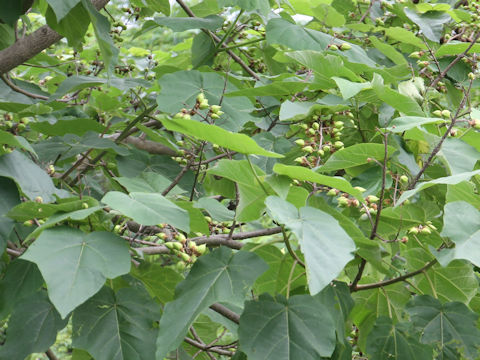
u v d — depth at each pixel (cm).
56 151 232
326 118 206
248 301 156
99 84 238
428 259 184
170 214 154
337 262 136
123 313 160
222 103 222
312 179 156
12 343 157
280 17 263
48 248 142
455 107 265
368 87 192
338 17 261
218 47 264
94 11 187
